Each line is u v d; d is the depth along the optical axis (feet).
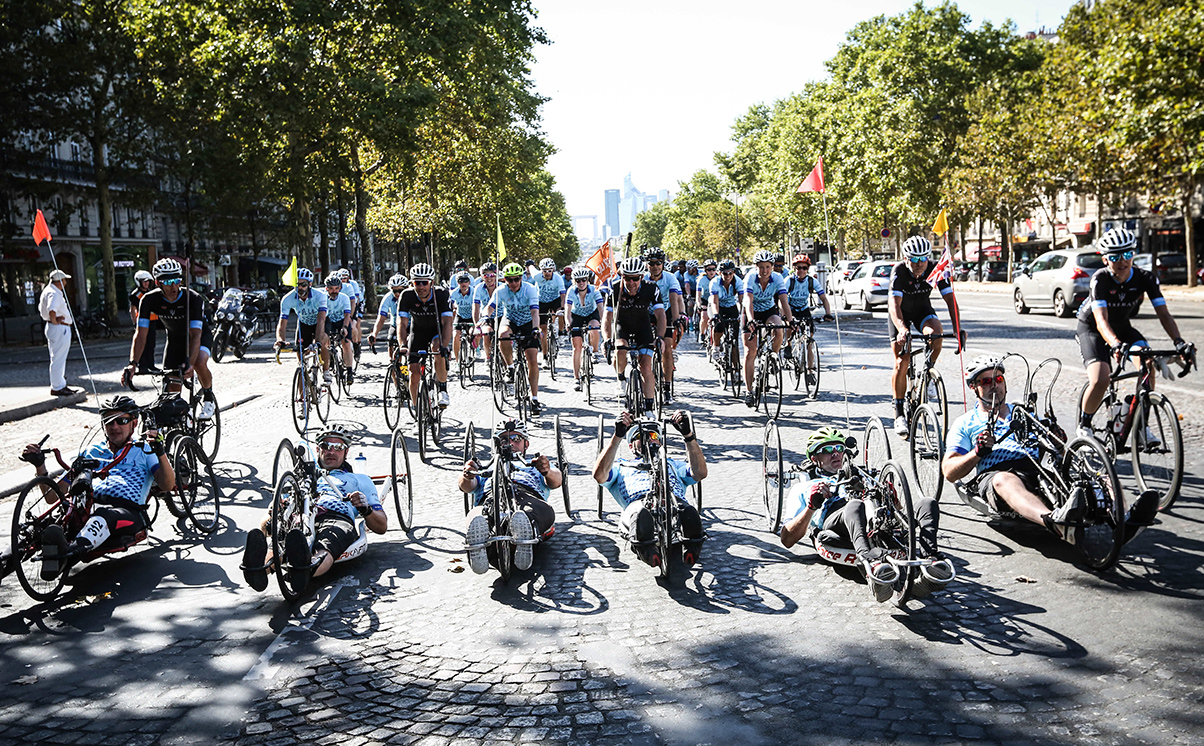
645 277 40.50
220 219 159.63
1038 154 130.52
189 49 108.37
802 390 46.73
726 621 17.53
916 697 14.14
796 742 12.97
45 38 108.68
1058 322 81.00
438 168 145.48
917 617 17.26
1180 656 15.05
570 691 14.89
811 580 19.58
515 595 19.54
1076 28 132.46
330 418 44.60
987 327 77.00
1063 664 14.99
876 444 30.19
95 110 116.06
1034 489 20.88
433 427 36.40
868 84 192.65
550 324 56.44
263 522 20.06
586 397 48.26
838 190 194.70
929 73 178.19
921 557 17.39
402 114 106.93
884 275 109.19
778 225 286.05
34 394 53.78
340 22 110.32
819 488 19.57
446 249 249.34
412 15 109.81
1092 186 130.21
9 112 109.60
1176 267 142.00
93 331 113.50
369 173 134.10
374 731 13.87
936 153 175.52
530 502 21.79
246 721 14.38
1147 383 24.45
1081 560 19.80
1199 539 20.57
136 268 176.45
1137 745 12.50
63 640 18.04
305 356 43.06
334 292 50.01
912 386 31.19
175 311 32.17
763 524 23.91
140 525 22.33
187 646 17.52
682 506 19.90
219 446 36.09
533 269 69.00
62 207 120.67
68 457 35.29
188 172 116.78
